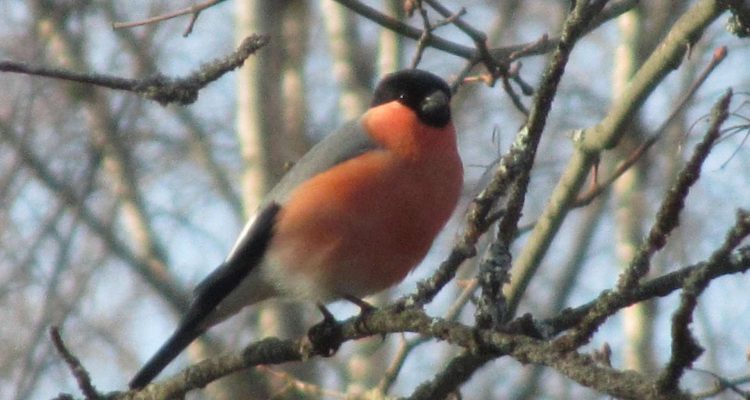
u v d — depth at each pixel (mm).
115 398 7930
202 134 17281
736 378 8156
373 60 15883
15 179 13461
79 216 12398
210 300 9172
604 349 7699
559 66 6176
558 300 14906
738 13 7766
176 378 7898
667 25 13656
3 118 14445
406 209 8648
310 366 15117
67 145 14391
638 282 5941
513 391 15609
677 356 5113
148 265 15578
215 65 6988
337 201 8625
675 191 5734
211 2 8711
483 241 14086
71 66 14531
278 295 9352
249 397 14906
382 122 8844
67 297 14094
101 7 15367
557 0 17406
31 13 14461
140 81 6863
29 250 12414
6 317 14164
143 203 16000
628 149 13867
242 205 16078
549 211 9047
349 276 8820
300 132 15844
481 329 6301
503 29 16562
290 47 16203
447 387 7629
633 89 8586
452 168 8883
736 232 5199
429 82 8961
